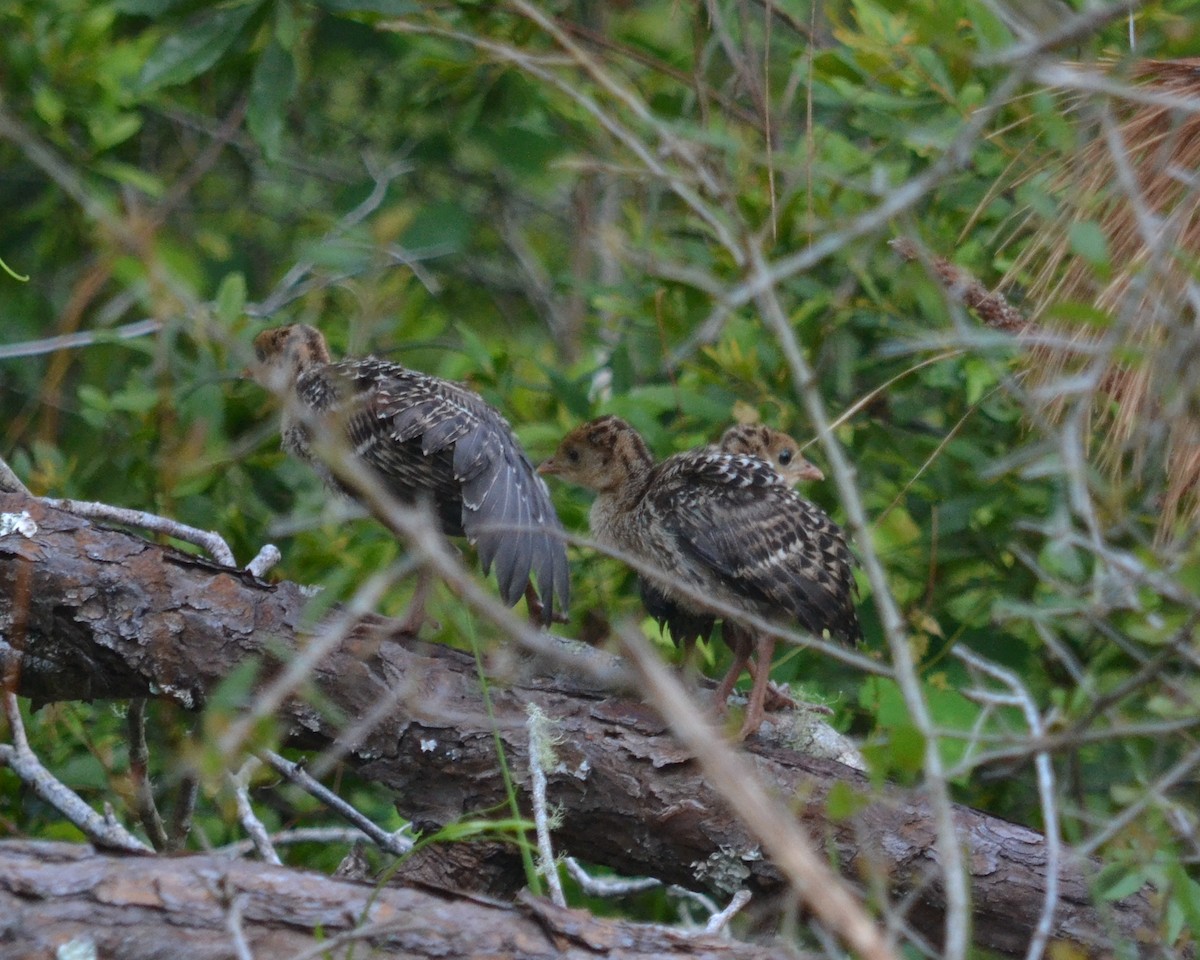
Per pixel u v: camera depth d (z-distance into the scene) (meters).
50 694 9.79
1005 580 12.72
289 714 9.48
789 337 6.11
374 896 6.34
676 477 11.17
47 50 14.30
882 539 12.82
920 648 11.21
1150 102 5.93
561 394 13.81
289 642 9.48
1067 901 8.73
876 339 13.72
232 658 9.47
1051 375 9.30
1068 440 6.29
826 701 11.33
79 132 14.83
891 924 5.58
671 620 11.43
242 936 5.83
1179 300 8.27
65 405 15.77
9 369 15.55
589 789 9.27
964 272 10.64
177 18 13.73
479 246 20.55
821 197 11.84
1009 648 12.29
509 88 14.91
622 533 11.68
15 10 14.25
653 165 6.96
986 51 7.09
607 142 13.95
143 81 13.11
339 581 8.77
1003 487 12.62
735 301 6.16
